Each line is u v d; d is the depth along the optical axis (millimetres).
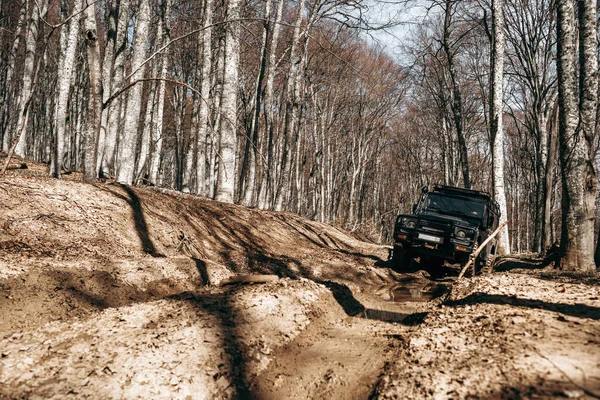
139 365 4332
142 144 18969
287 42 27438
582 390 3049
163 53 18797
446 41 23953
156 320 5367
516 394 3219
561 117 10156
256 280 7613
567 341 4031
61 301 6445
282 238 16781
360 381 4441
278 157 32875
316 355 5289
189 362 4469
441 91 29484
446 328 5230
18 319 5844
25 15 25141
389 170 58812
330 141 40594
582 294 6070
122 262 8242
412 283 12273
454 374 3811
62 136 11875
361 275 12641
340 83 33281
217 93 20938
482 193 13953
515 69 25125
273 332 5531
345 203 50688
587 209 9961
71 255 8016
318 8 22438
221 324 5301
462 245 12305
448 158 34250
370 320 7121
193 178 34500
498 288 6926
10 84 26766
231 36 14820
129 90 14141
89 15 9898
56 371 4234
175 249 10836
